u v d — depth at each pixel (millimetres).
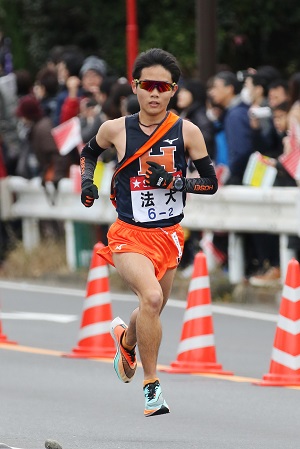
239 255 26938
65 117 31500
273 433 15180
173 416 16234
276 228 25625
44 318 24547
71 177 30547
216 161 27906
